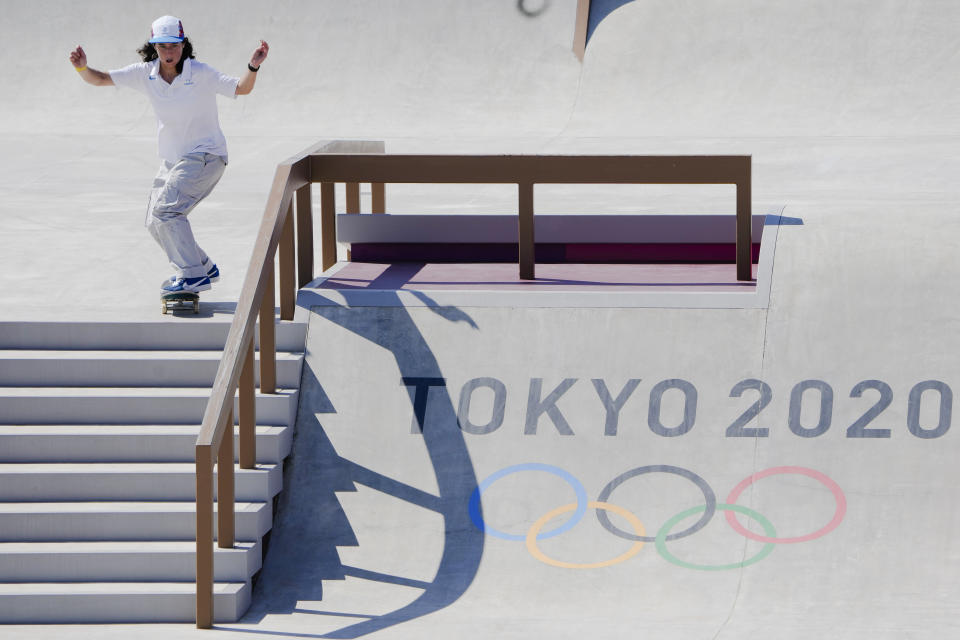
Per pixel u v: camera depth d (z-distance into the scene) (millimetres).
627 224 37594
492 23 76562
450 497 28391
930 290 30688
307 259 34000
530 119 69875
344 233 38344
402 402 30078
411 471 28938
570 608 25828
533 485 28422
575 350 30484
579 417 29406
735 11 75188
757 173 55969
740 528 27234
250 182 56000
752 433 28734
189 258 32719
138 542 26953
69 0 78750
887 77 69562
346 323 31625
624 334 30609
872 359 29516
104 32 77250
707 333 30375
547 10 77062
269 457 28562
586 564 26844
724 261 37469
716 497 27812
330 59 75062
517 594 26281
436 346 30953
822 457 28219
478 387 30125
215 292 37812
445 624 25125
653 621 25125
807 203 48781
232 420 26156
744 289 32219
